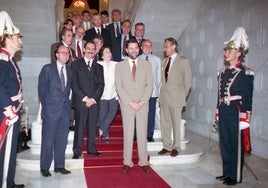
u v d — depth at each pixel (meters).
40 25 7.20
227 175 4.27
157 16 7.82
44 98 4.37
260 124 5.50
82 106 4.68
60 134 4.50
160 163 5.06
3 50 3.54
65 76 4.47
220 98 4.26
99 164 4.85
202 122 7.58
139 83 4.48
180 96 4.98
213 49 7.04
